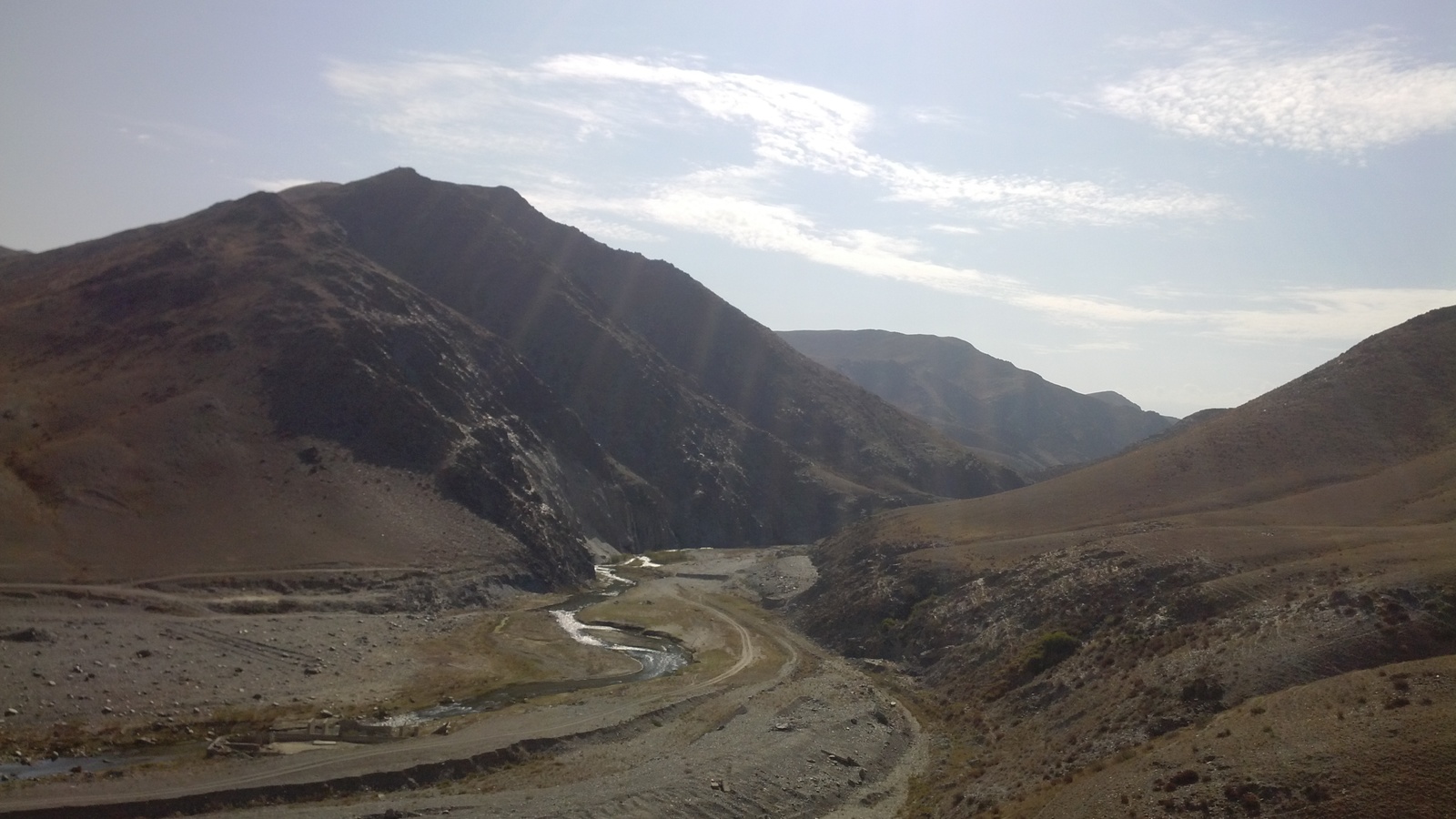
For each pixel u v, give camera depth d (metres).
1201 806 26.98
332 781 38.44
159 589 66.94
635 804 37.22
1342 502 63.03
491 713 50.78
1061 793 32.84
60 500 73.94
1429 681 29.50
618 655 67.88
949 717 50.81
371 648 62.41
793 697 54.16
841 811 39.28
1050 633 52.00
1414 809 23.55
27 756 40.22
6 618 55.81
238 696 50.03
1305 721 29.78
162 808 35.19
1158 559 55.22
